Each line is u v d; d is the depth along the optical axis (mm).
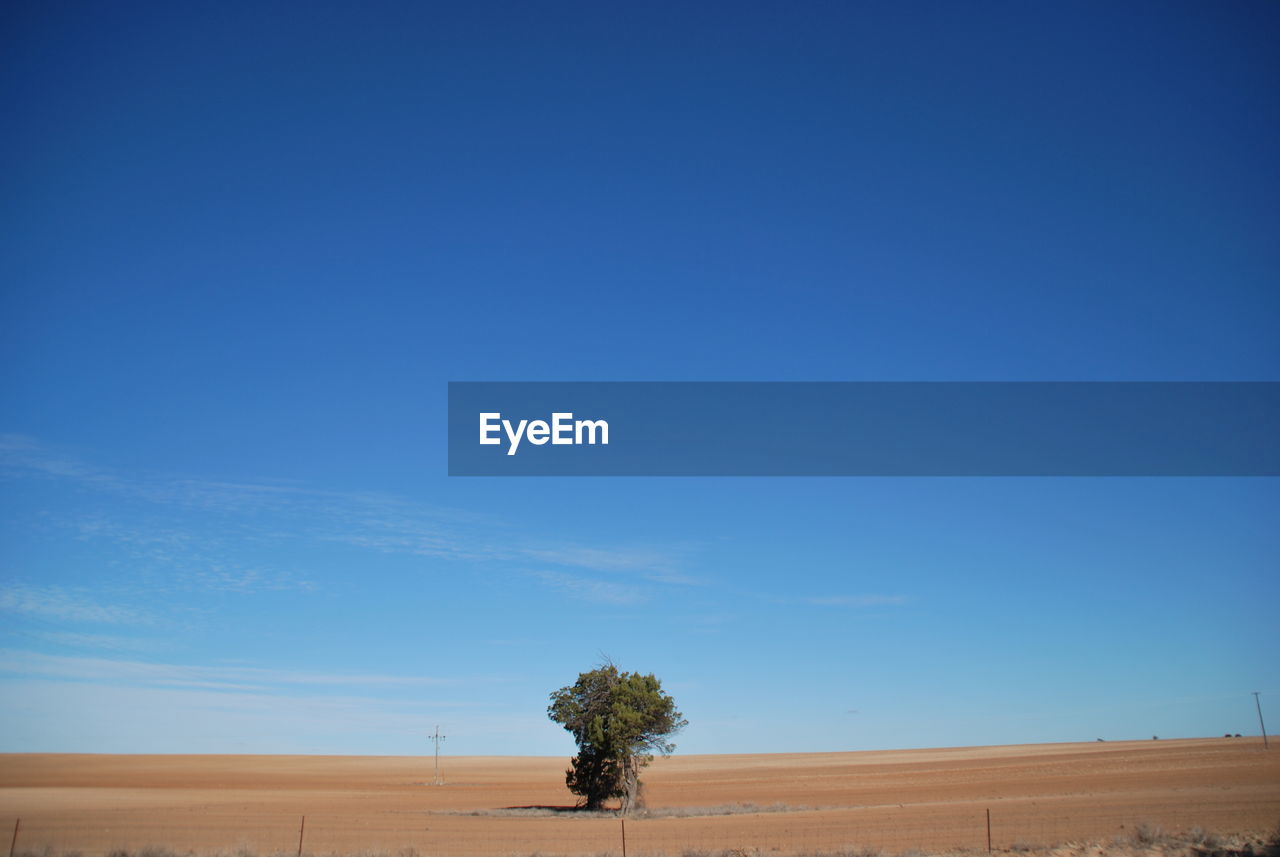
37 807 87062
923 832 46250
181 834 52156
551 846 43688
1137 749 178000
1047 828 45625
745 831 50875
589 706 76688
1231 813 50438
